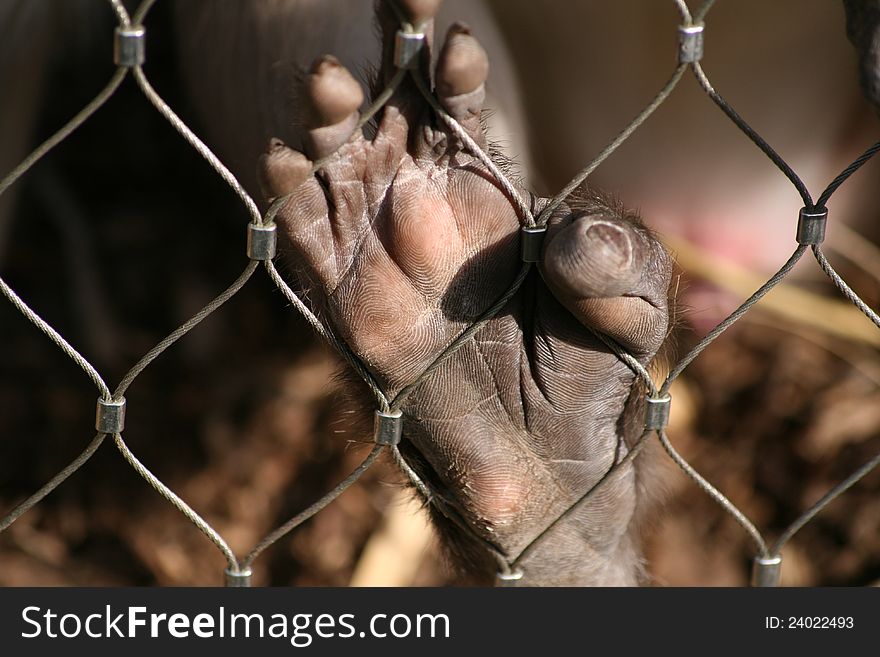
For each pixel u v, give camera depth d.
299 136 1.27
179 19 2.57
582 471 1.51
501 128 2.19
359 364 1.41
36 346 2.97
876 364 2.90
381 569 2.55
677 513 2.70
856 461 2.75
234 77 2.21
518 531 1.55
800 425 2.82
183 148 3.30
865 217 2.82
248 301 3.09
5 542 2.61
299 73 1.29
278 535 1.48
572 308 1.29
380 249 1.35
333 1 1.95
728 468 2.77
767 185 2.67
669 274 1.35
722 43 2.41
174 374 2.94
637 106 2.53
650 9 2.38
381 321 1.37
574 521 1.61
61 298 3.06
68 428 2.82
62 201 3.16
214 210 3.27
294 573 2.61
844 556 2.61
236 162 2.31
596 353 1.39
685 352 2.38
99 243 3.16
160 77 2.97
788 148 2.59
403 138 1.31
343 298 1.37
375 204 1.34
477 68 1.21
